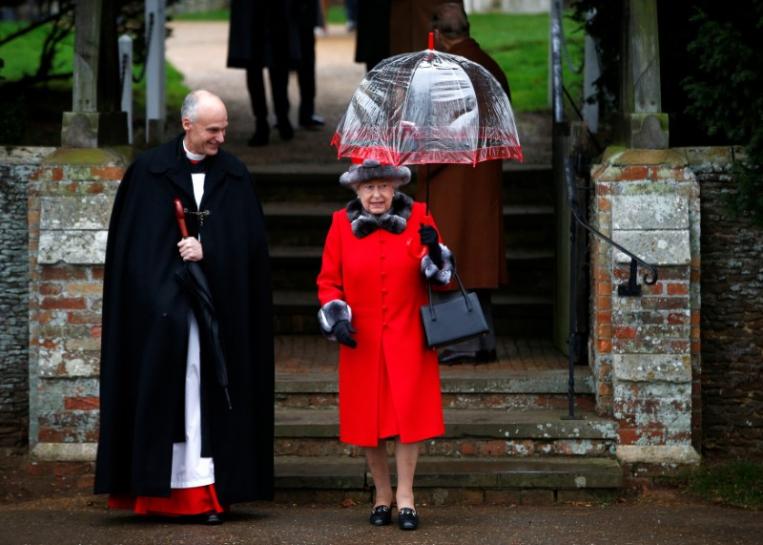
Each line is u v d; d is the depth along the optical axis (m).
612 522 26.62
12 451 31.23
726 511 27.86
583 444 29.81
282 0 45.62
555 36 36.28
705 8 31.59
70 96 48.16
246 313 26.66
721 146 30.97
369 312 25.67
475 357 32.78
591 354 31.45
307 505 28.81
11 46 58.69
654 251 29.38
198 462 26.25
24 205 30.86
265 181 40.22
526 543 24.73
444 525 26.23
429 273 25.20
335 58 67.69
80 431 30.14
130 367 26.44
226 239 26.56
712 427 31.20
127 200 26.78
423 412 25.62
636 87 29.81
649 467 29.72
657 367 29.58
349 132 25.88
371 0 42.59
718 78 29.36
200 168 26.84
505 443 29.88
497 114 26.28
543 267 36.72
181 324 26.00
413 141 25.50
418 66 25.98
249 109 52.47
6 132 34.47
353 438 25.69
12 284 31.08
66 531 25.73
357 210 26.03
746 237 30.64
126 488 26.52
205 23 84.94
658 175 29.53
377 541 24.73
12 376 31.30
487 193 32.38
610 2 35.09
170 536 25.16
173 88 55.28
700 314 30.77
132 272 26.38
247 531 25.61
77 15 30.09
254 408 26.84
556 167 34.47
